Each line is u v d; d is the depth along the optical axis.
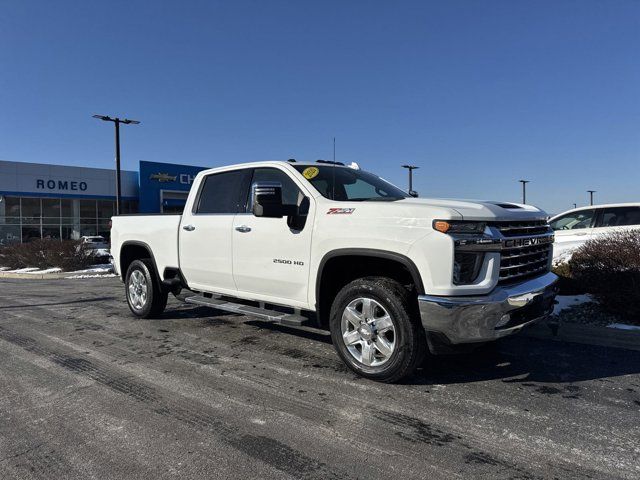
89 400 4.08
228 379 4.53
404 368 4.10
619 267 6.01
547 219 4.93
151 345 5.79
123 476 2.92
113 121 26.06
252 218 5.35
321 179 5.09
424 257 3.91
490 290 3.93
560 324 5.83
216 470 2.96
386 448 3.20
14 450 3.25
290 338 6.03
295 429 3.49
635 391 4.16
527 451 3.15
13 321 7.53
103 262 18.66
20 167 35.19
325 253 4.57
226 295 5.87
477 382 4.38
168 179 41.16
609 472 2.89
